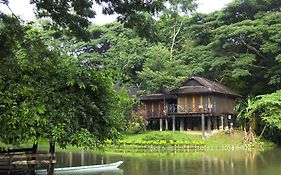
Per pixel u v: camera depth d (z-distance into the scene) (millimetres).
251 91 51312
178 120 49094
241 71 47219
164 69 47906
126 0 10180
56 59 12453
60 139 11664
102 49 63750
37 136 11594
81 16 11281
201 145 38312
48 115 11656
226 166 23875
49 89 11867
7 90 11555
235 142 41125
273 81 46219
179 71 48000
